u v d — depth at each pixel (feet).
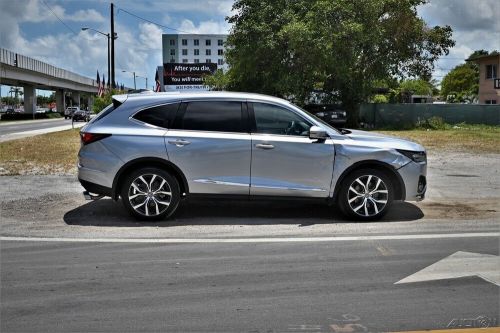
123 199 24.79
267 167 24.45
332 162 24.59
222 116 24.85
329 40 100.42
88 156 24.66
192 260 19.29
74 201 30.04
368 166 25.00
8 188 34.19
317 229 23.84
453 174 41.68
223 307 14.82
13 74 208.74
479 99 157.17
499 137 80.07
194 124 24.77
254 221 25.29
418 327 13.48
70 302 15.24
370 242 21.70
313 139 24.62
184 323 13.75
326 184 24.76
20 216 26.45
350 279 17.16
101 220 25.49
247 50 107.96
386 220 25.55
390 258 19.51
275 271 17.99
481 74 155.74
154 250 20.59
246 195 24.61
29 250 20.66
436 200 30.81
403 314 14.30
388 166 24.76
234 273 17.79
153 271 18.03
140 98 25.22
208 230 23.65
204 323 13.75
